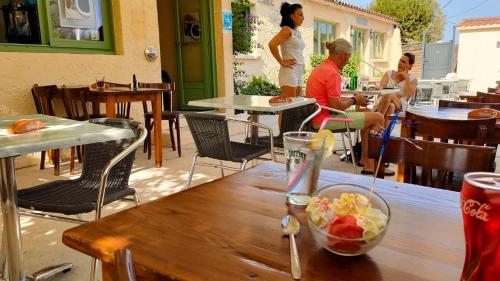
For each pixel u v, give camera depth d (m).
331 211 0.75
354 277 0.65
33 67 4.11
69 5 4.52
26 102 4.08
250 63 8.87
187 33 6.94
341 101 3.51
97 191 1.83
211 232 0.84
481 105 3.22
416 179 1.65
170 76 7.36
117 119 2.04
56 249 2.18
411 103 4.66
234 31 7.54
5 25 4.13
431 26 22.25
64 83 4.39
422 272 0.67
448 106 3.39
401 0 21.19
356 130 4.08
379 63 14.92
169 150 4.88
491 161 1.25
